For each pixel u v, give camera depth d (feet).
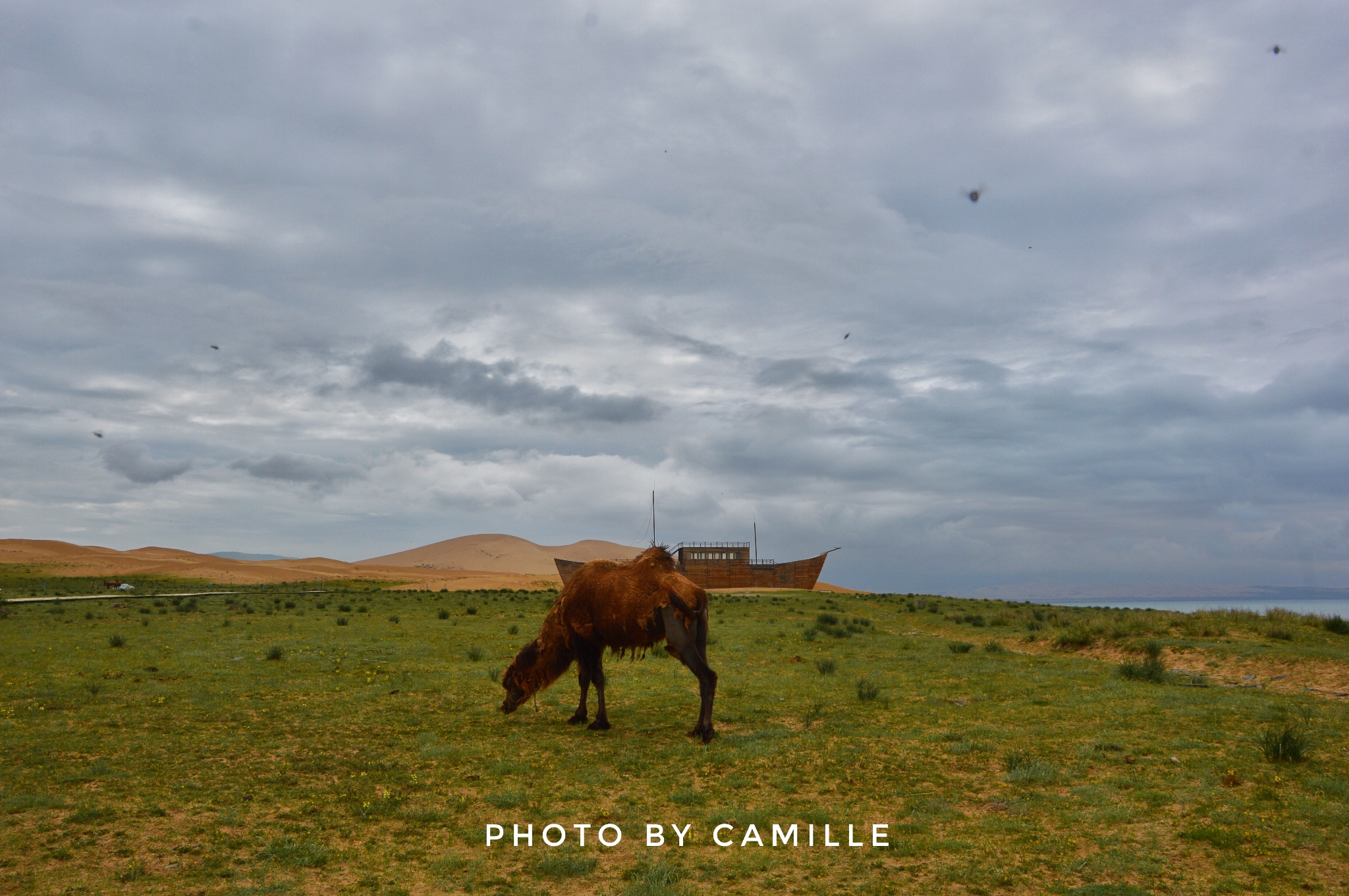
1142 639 73.20
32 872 21.88
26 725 40.45
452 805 28.53
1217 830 24.23
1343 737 35.55
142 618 115.75
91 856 23.15
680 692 53.83
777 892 20.88
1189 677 55.67
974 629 107.55
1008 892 20.59
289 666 64.85
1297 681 52.85
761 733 39.55
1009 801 27.99
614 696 52.31
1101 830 24.90
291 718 44.16
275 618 116.26
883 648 81.41
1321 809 25.93
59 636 85.46
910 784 30.50
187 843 24.34
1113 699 46.65
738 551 305.12
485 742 38.68
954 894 20.58
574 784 31.32
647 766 34.06
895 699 49.70
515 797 29.04
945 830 25.50
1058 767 31.99
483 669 64.49
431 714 46.14
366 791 30.45
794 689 54.34
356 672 62.44
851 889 20.99
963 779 31.07
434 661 69.92
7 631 89.92
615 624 39.99
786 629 105.50
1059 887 20.70
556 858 22.97
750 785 30.83
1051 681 55.31
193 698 49.37
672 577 39.75
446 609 141.90
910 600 208.64
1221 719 39.86
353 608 147.84
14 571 286.25
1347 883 20.58
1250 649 63.62
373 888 21.36
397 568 490.90
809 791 30.17
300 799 29.35
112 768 32.71
